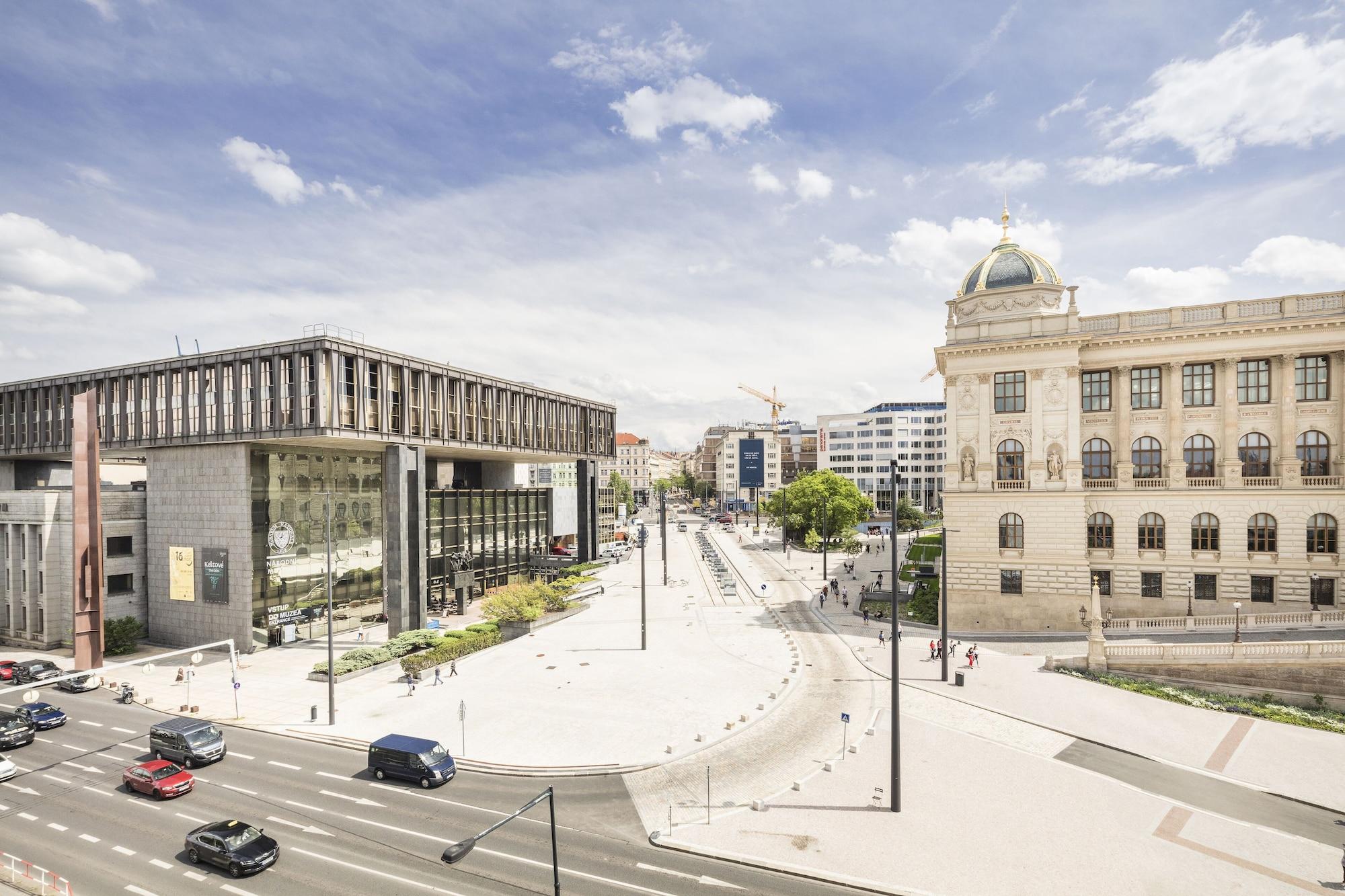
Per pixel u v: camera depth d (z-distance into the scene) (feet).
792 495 387.55
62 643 180.55
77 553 121.49
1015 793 90.07
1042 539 179.73
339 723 119.75
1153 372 177.99
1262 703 127.34
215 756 102.37
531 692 134.62
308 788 94.02
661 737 109.70
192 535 184.55
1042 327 180.14
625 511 630.33
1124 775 95.86
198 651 177.58
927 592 231.71
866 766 99.04
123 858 76.95
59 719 121.19
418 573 192.75
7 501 186.09
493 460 288.10
